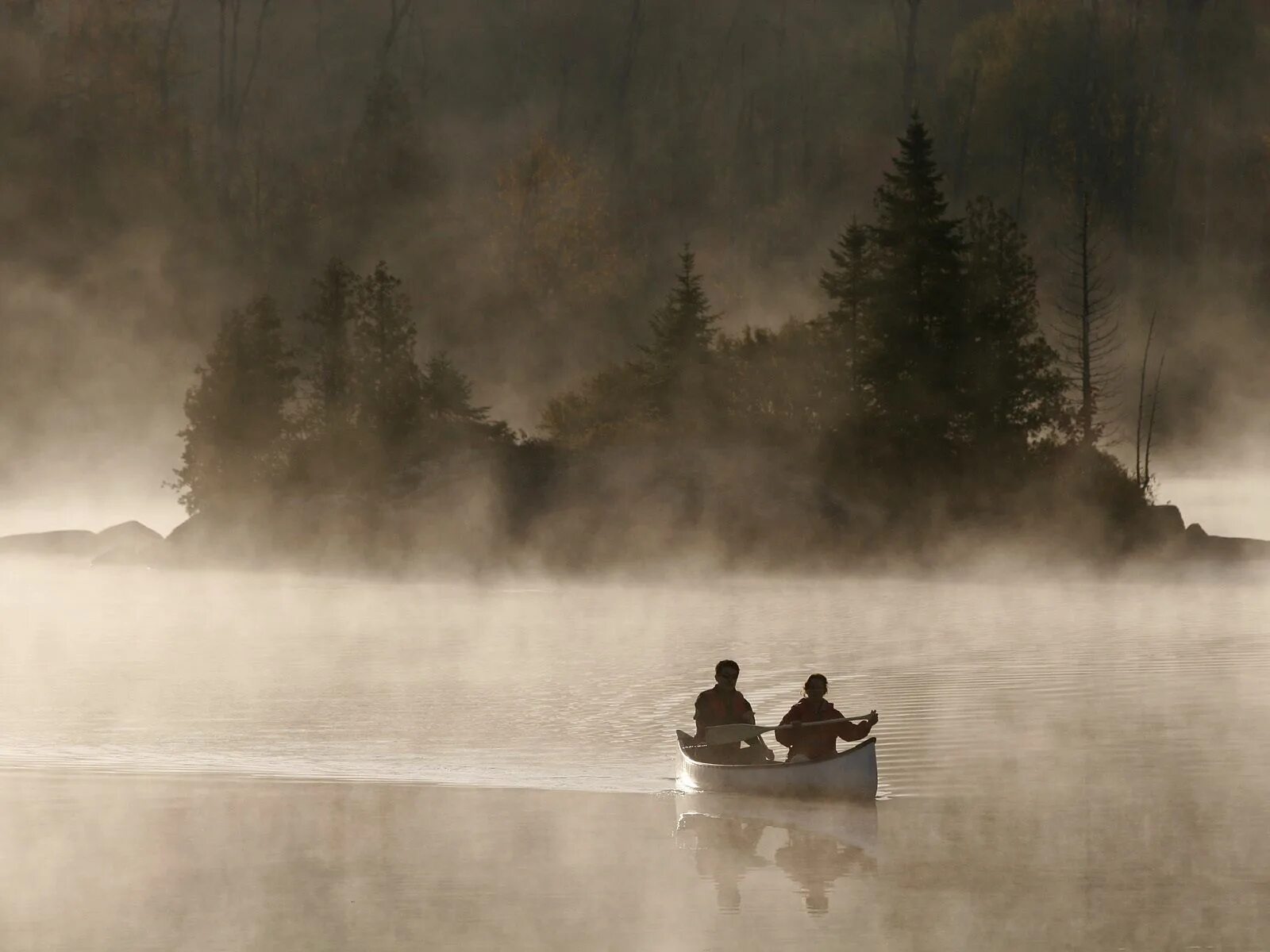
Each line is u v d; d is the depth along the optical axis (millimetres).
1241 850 62625
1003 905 55281
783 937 51812
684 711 99875
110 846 64625
